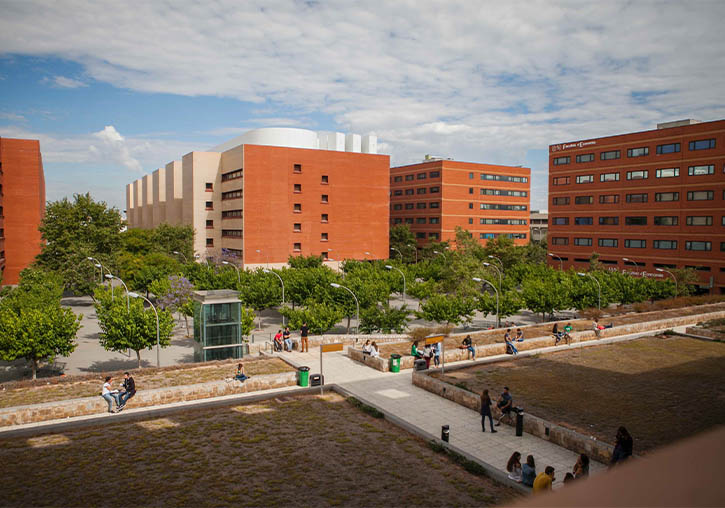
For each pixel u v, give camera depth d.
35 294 47.12
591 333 42.00
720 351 37.56
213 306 35.47
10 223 75.44
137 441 20.44
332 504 15.39
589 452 19.64
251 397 26.39
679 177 71.31
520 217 113.75
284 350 38.00
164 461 18.47
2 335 30.98
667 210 72.81
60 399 25.03
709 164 68.00
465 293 57.34
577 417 23.53
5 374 35.75
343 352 37.69
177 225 86.62
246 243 79.69
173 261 72.75
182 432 21.47
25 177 76.19
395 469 18.02
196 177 89.00
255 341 45.06
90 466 18.02
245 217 79.56
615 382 29.28
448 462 18.84
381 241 90.19
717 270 67.31
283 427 22.17
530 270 72.56
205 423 22.62
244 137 97.00
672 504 0.74
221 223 90.44
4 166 74.81
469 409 25.25
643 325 45.88
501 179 109.94
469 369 32.31
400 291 64.38
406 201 112.06
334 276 56.22
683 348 38.66
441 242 94.69
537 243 116.56
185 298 49.59
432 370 31.62
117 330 33.56
